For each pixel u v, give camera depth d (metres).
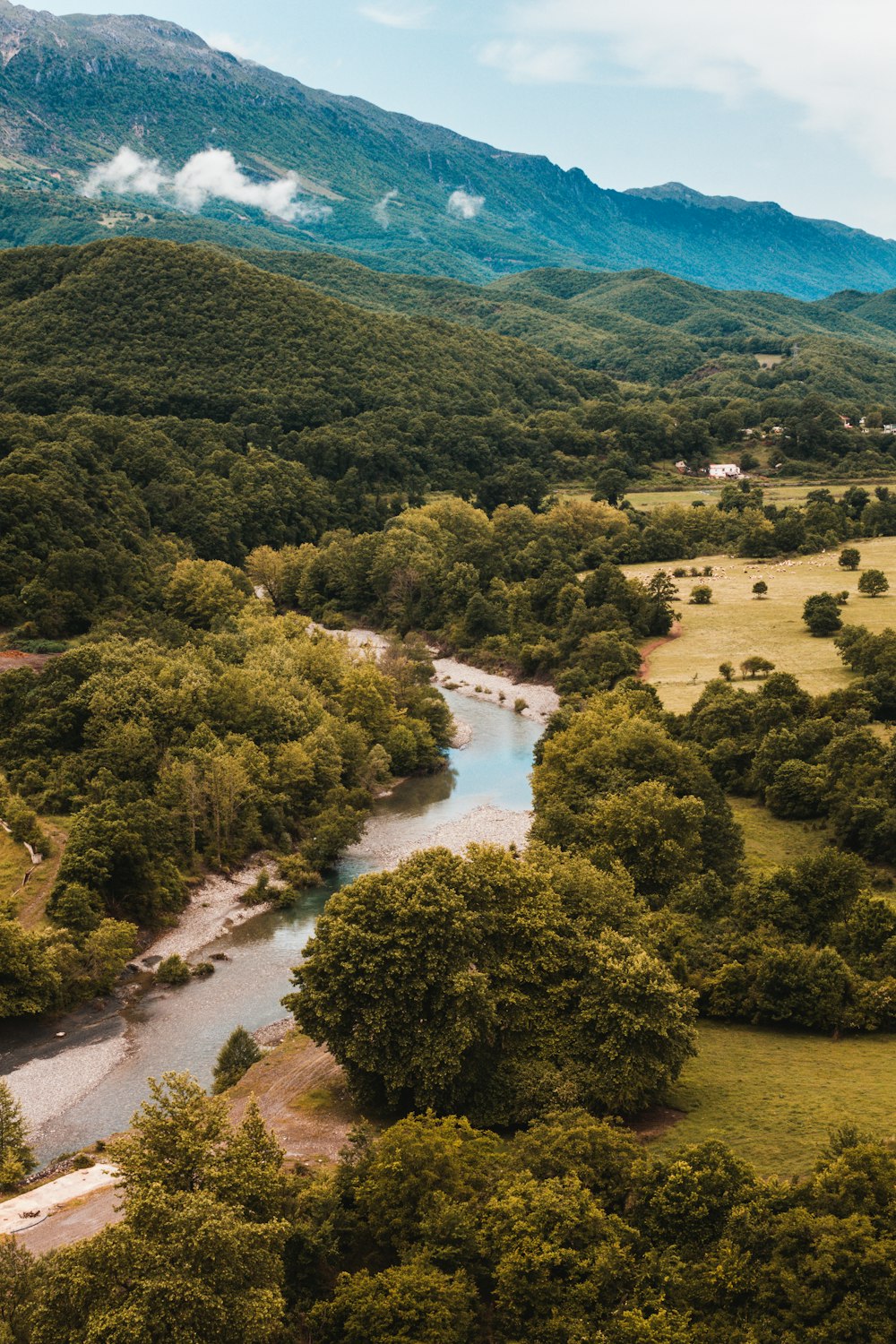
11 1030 77.50
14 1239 45.53
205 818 105.88
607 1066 57.94
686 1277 41.56
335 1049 60.41
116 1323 35.12
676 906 81.25
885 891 90.81
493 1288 43.91
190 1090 44.69
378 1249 46.78
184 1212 37.72
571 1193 44.94
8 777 108.88
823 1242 39.31
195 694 119.75
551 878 71.38
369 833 116.38
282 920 96.50
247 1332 36.88
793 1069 63.31
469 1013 59.03
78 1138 64.38
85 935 84.69
